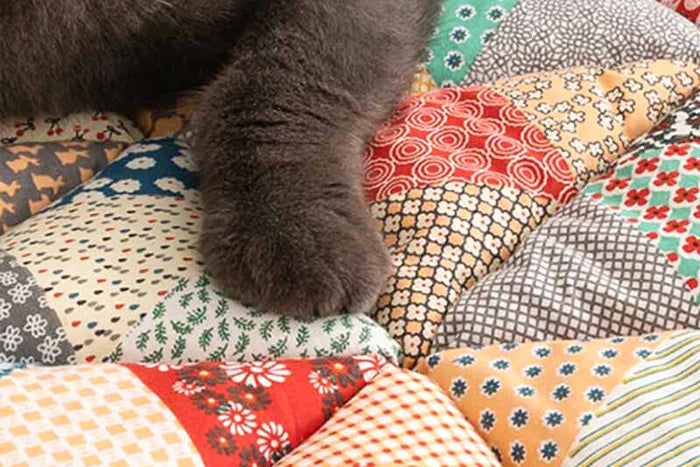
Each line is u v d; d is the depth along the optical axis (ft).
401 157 1.43
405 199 1.39
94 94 1.51
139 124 1.59
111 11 1.44
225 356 1.25
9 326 1.25
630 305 1.28
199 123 1.44
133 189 1.41
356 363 1.22
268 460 1.13
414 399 1.18
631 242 1.32
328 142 1.41
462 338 1.28
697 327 1.27
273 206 1.32
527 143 1.45
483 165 1.43
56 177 1.46
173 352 1.24
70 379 1.13
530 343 1.25
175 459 1.08
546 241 1.35
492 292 1.30
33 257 1.31
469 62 1.60
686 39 1.61
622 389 1.17
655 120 1.50
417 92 1.59
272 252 1.28
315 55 1.46
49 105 1.49
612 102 1.51
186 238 1.34
